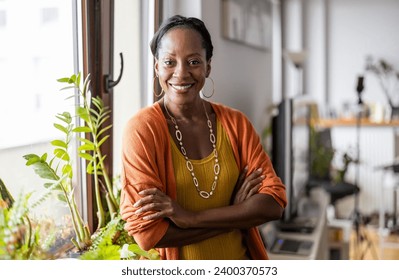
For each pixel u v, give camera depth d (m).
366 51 7.39
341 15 7.43
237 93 3.41
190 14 2.60
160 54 1.63
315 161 5.02
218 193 1.67
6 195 1.50
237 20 3.27
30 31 1.79
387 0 7.29
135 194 1.58
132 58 2.50
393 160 6.09
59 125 1.71
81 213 2.04
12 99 1.71
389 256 4.79
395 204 5.83
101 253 1.51
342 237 4.19
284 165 3.09
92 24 2.06
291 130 3.07
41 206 1.76
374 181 6.47
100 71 2.12
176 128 1.68
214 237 1.68
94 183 2.07
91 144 1.84
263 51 4.39
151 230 1.57
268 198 1.68
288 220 3.15
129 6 2.45
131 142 1.62
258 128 4.17
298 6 7.26
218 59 2.92
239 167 1.74
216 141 1.71
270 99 4.78
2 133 1.65
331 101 7.46
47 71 1.90
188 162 1.65
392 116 6.58
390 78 7.35
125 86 2.44
